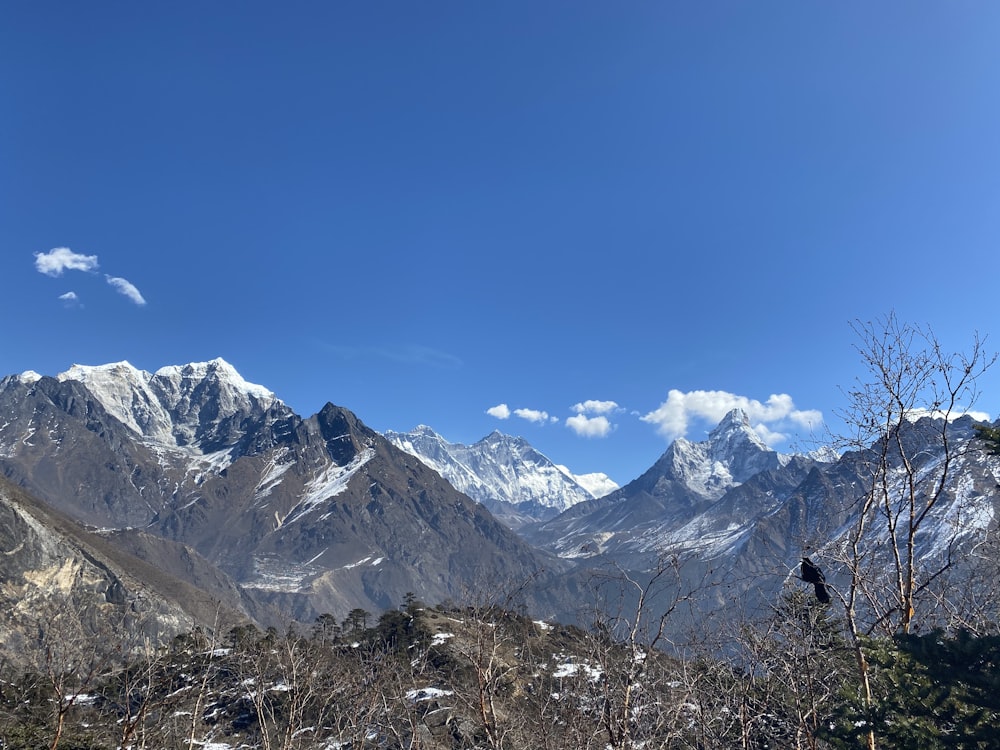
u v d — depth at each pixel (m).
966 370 12.59
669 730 13.91
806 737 13.95
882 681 12.12
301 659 24.66
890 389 13.16
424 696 19.92
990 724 10.12
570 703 14.93
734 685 14.30
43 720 19.95
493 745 14.58
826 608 13.97
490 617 16.31
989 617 13.02
